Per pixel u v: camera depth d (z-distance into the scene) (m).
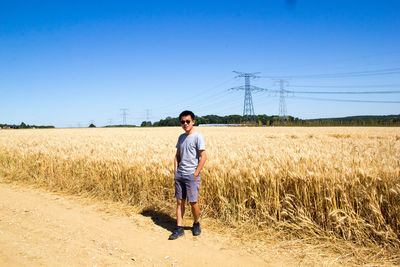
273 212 4.66
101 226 4.75
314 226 4.23
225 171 5.22
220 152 8.29
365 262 3.42
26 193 7.17
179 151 4.59
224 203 4.98
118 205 6.07
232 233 4.44
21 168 9.31
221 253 3.76
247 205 5.03
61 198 6.68
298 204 4.54
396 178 3.98
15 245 3.82
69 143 12.69
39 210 5.59
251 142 14.74
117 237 4.27
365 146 9.66
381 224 3.86
